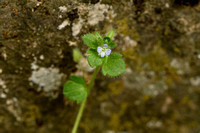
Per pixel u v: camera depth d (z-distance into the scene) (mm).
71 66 228
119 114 245
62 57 224
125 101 243
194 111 245
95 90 239
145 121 247
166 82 239
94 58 198
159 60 233
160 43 228
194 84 240
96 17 216
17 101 232
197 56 232
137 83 238
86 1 211
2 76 223
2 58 218
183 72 236
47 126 243
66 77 231
